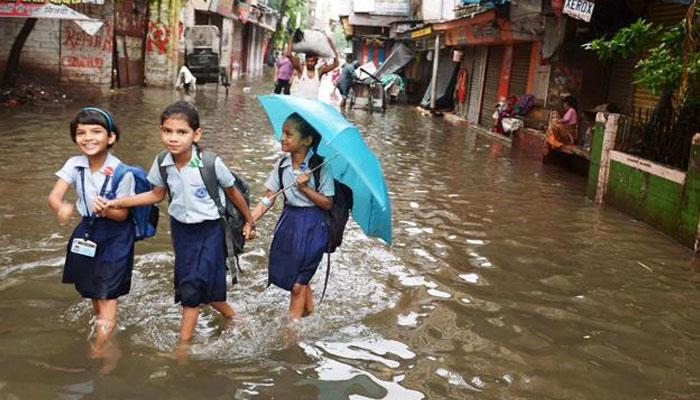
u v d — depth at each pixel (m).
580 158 12.25
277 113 4.68
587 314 5.16
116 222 4.16
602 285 5.85
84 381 3.66
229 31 37.31
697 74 7.84
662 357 4.49
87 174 4.10
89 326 4.34
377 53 41.59
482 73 21.97
